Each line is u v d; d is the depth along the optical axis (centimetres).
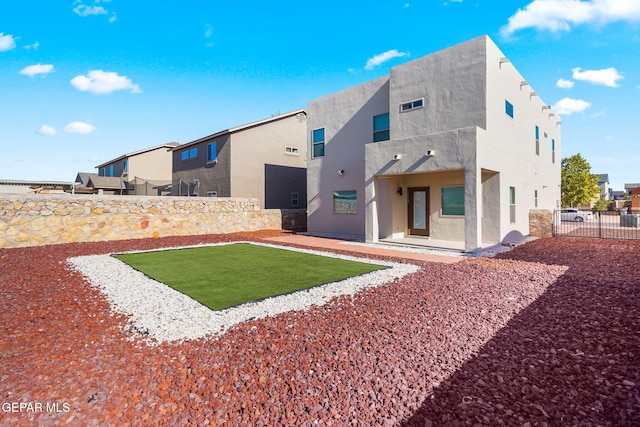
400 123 1209
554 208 1948
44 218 1089
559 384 268
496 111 1061
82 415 232
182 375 285
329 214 1602
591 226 1967
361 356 320
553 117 1884
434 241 1194
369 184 1190
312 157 1686
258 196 2034
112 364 305
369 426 222
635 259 809
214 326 401
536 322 405
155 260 848
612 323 395
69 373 288
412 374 287
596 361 304
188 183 2252
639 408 235
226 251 1009
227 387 267
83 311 452
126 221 1273
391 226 1297
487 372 288
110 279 637
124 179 2833
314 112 1673
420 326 396
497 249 1002
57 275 662
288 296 525
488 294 527
